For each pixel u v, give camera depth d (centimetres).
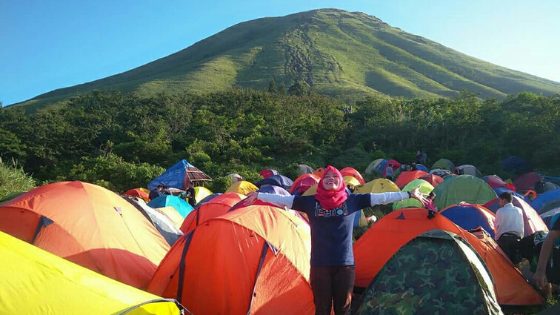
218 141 3634
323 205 508
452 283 519
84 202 691
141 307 390
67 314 353
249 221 623
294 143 3638
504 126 3325
